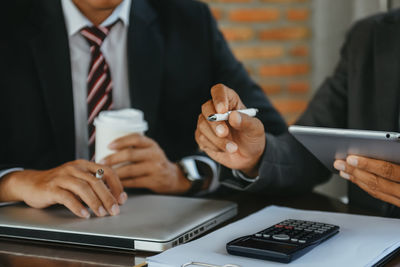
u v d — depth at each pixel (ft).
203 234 2.64
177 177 3.78
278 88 10.28
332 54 9.63
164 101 4.59
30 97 4.11
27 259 2.27
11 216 2.76
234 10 10.02
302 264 1.97
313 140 2.64
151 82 4.42
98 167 3.04
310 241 2.15
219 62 4.73
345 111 4.37
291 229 2.32
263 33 10.12
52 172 3.01
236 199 3.60
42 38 4.12
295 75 10.28
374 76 4.09
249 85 4.67
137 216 2.73
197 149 4.70
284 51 10.21
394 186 2.70
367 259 2.03
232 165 3.18
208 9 4.84
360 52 4.19
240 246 2.08
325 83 4.50
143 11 4.51
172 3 4.68
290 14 10.11
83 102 4.28
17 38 4.12
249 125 2.79
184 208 2.93
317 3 9.70
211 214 2.80
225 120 2.76
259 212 2.83
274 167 3.40
